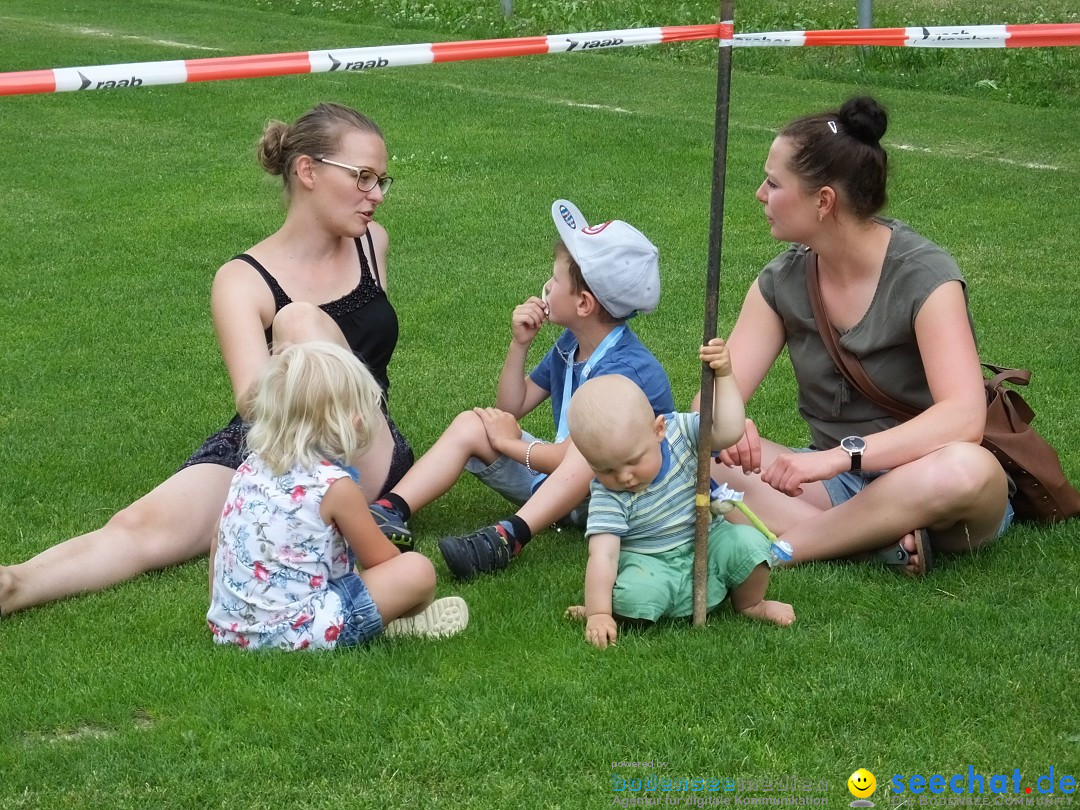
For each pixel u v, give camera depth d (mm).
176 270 7766
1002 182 9586
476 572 3980
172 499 4059
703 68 15125
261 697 3180
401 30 17750
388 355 4547
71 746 2986
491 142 11078
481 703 3143
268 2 20203
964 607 3691
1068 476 4727
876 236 3955
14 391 5801
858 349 4004
